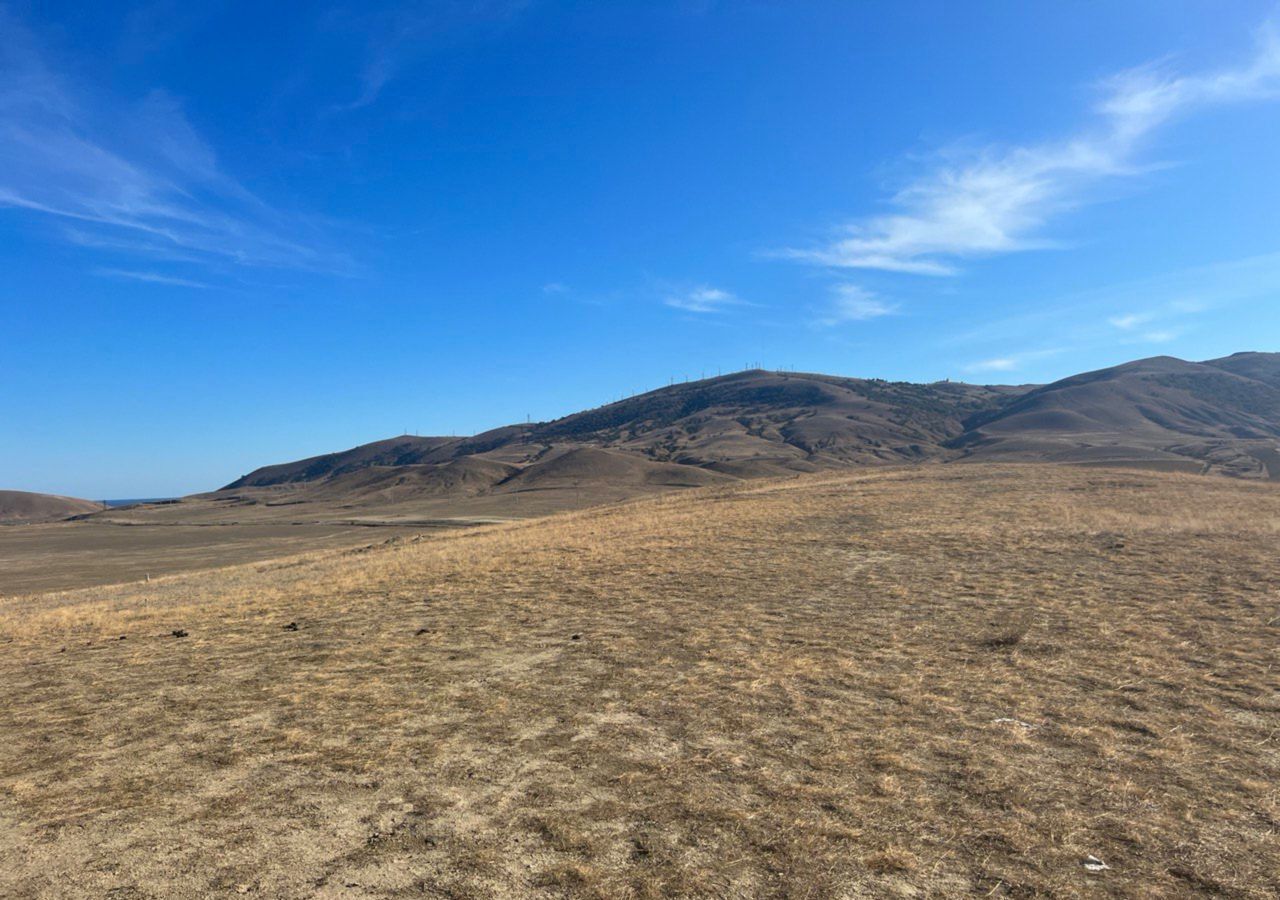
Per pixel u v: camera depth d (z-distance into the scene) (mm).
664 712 9055
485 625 14391
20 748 8312
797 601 15570
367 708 9438
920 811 6355
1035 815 6266
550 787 6941
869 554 20984
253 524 136250
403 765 7523
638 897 5098
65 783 7238
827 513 30922
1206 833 5934
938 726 8406
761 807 6469
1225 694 9156
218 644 13758
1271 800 6453
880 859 5570
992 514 27594
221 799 6770
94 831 6176
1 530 148375
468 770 7371
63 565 76625
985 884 5250
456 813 6426
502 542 30156
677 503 45406
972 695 9453
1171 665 10352
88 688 10914
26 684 11336
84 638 15320
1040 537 21766
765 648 11953
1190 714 8570
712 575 18797
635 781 7051
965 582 16734
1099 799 6555
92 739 8531
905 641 12188
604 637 13062
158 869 5531
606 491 170000
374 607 16859
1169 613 13086
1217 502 27891
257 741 8312
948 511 29281
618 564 20938
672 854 5680
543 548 25469
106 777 7359
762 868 5469
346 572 24812
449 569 22078
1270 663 10234
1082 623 12734
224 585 26047
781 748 7824
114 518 193750
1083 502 29797
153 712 9531
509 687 10250
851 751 7711
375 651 12586
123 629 16141
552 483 195750
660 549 23328
